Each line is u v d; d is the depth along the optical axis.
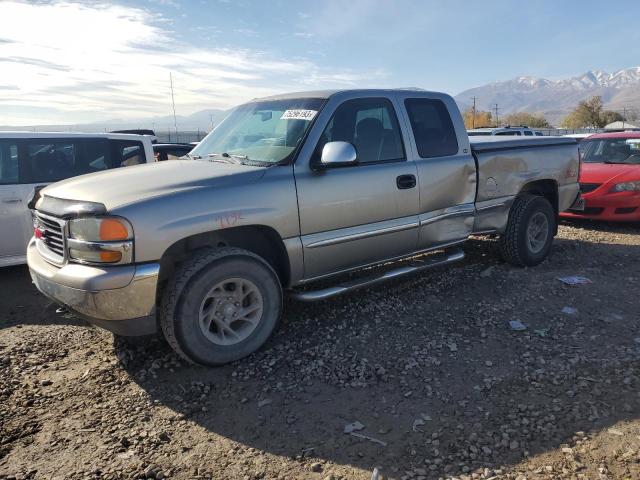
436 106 5.21
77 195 3.66
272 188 3.89
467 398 3.26
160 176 3.87
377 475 2.55
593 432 2.85
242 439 2.93
